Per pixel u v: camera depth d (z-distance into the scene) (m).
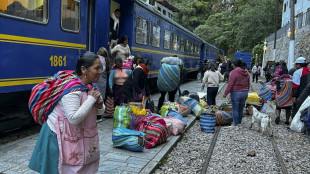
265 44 37.19
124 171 4.20
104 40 8.31
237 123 7.98
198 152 5.72
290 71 9.38
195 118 8.63
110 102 7.51
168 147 5.53
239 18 45.38
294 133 7.52
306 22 22.48
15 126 5.90
